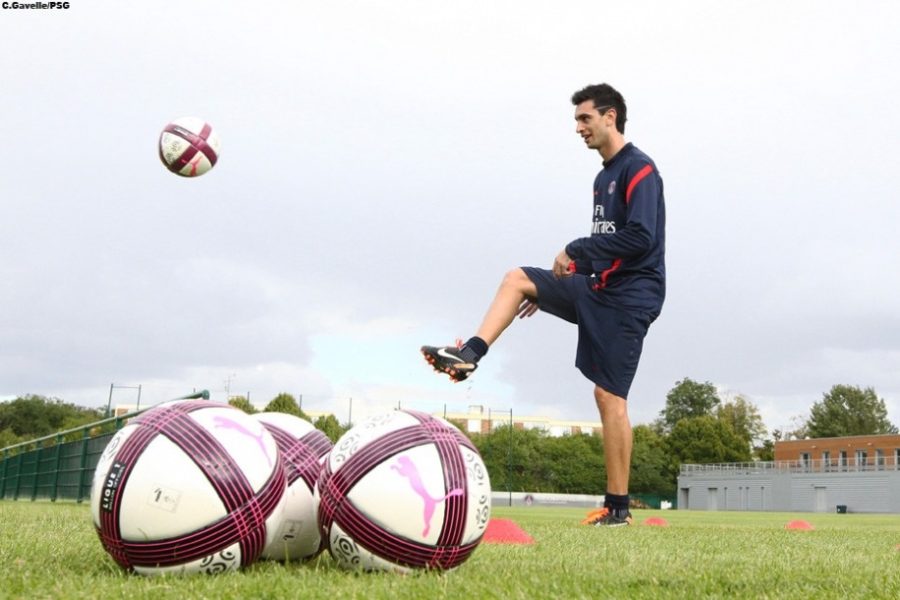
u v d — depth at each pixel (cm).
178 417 310
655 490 7588
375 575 299
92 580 283
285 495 325
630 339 632
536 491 6469
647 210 607
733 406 9850
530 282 621
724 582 304
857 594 280
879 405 10200
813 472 6394
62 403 9400
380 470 311
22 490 1975
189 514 295
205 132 604
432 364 534
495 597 254
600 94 634
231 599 246
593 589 281
